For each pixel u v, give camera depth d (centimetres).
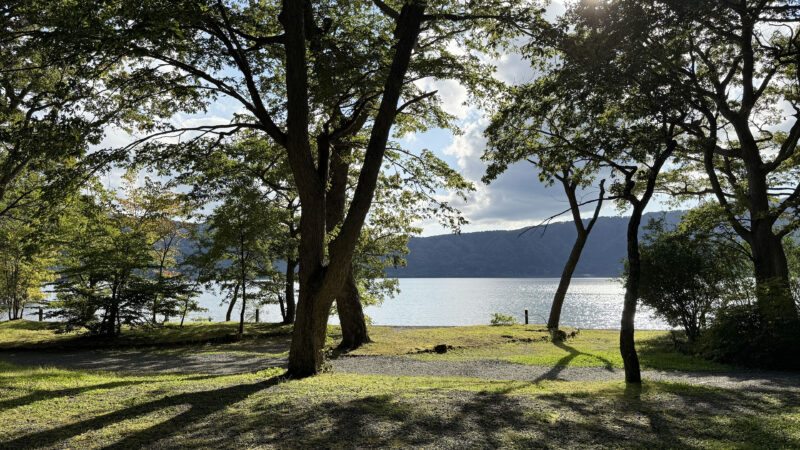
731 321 1392
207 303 8200
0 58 1165
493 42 1344
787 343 1241
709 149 1828
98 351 1881
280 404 722
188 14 911
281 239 2378
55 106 1065
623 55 1219
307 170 1049
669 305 1756
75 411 682
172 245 3011
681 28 1325
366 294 2534
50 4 1023
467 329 2362
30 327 2617
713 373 1187
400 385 930
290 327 2530
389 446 532
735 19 1489
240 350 1888
